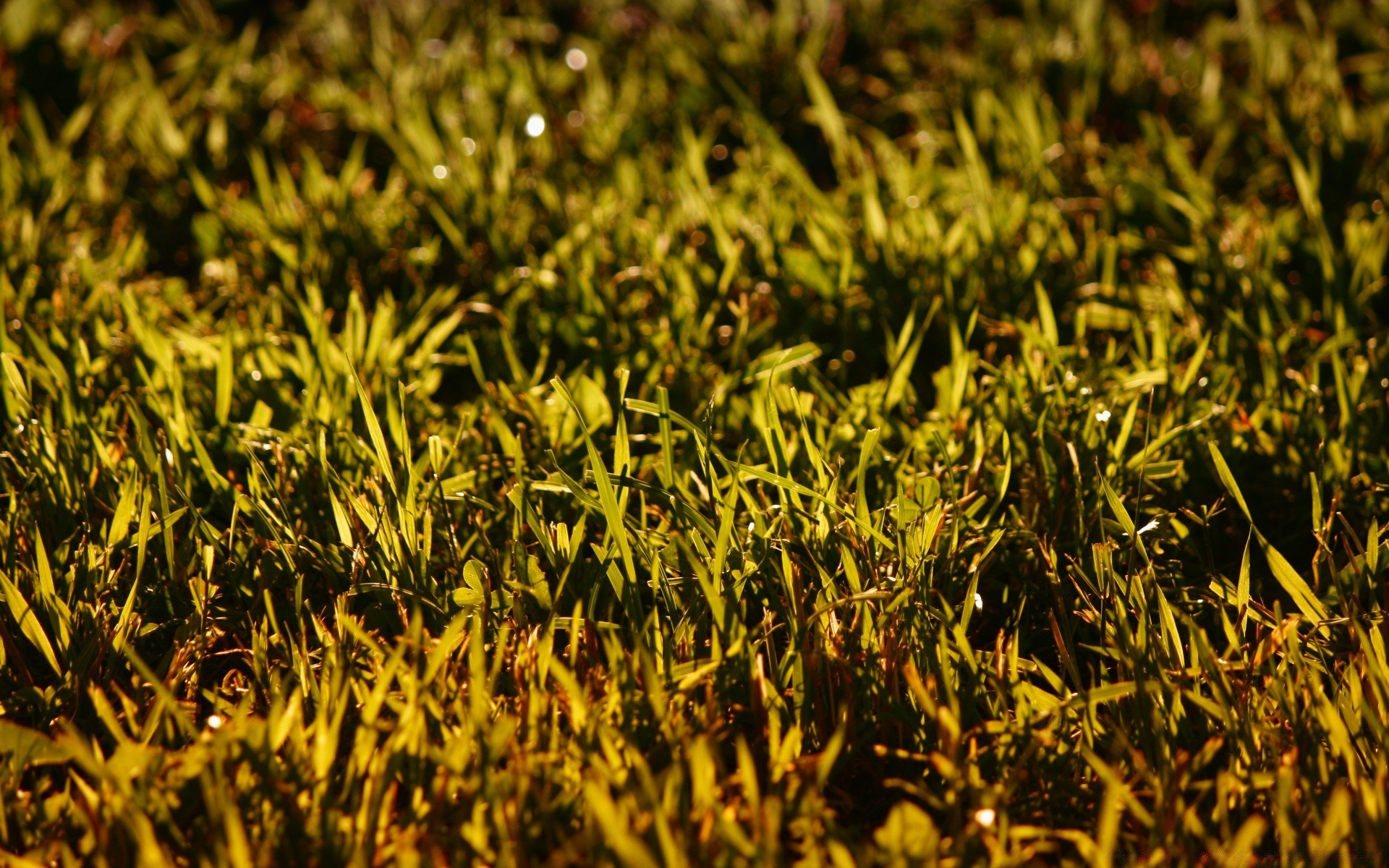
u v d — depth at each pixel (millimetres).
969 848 1334
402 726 1340
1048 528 1419
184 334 1474
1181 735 1360
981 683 1372
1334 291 1500
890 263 1529
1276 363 1462
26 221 1546
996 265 1531
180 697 1379
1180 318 1511
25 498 1414
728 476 1436
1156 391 1464
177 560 1406
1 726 1340
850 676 1363
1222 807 1338
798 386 1479
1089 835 1352
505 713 1361
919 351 1518
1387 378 1463
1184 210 1545
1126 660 1359
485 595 1376
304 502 1423
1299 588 1377
